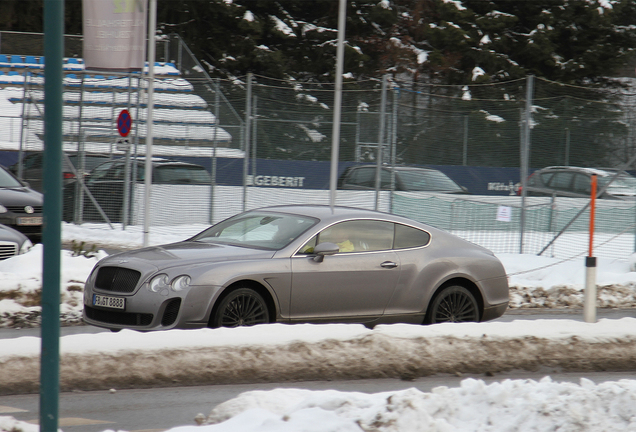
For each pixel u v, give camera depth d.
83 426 21.05
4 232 47.09
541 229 65.44
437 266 33.94
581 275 51.66
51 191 14.62
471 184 81.12
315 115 85.12
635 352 30.81
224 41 149.75
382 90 65.25
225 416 19.30
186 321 28.67
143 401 23.77
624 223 67.19
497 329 30.59
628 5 153.62
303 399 20.34
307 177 75.94
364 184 76.94
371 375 27.69
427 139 82.38
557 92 143.12
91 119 80.50
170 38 117.31
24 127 81.44
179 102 93.38
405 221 34.41
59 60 14.59
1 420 17.59
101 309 30.17
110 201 73.25
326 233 32.38
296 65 151.75
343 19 55.50
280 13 153.25
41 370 14.70
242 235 33.62
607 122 81.00
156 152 81.44
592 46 149.12
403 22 152.00
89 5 50.41
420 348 28.45
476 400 18.83
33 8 142.75
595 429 17.69
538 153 82.69
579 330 31.41
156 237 66.12
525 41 149.62
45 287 14.68
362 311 32.41
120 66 50.84
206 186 74.75
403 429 17.03
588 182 79.19
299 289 30.86
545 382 20.41
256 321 30.14
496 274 35.53
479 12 155.38
